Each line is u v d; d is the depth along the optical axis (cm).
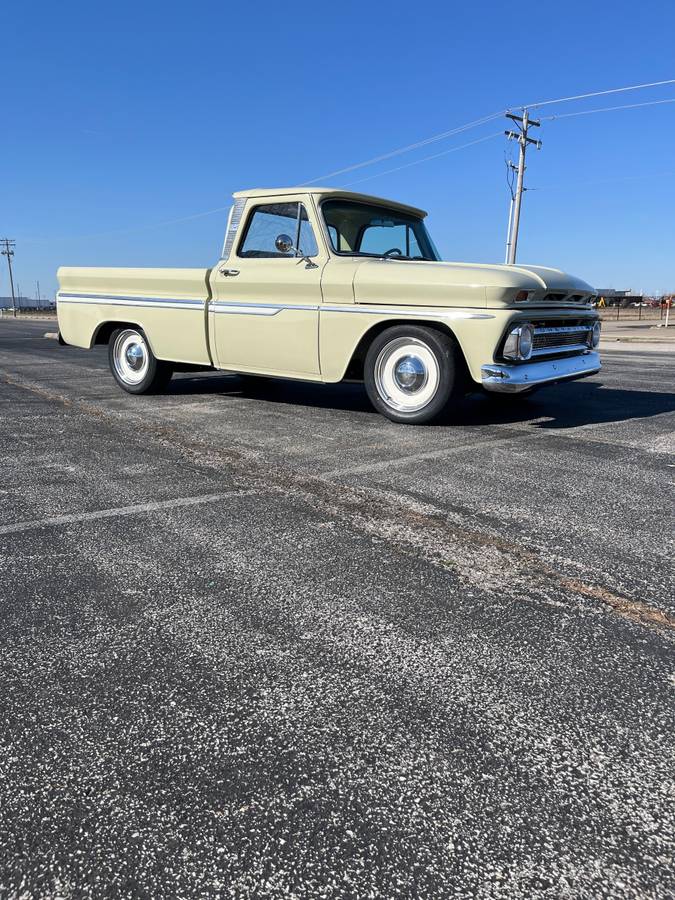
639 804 136
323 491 339
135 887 117
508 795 138
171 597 221
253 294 575
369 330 526
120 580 234
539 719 161
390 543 269
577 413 580
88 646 191
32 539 272
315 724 159
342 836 127
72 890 117
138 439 465
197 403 632
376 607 215
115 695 170
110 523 291
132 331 679
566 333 520
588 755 149
